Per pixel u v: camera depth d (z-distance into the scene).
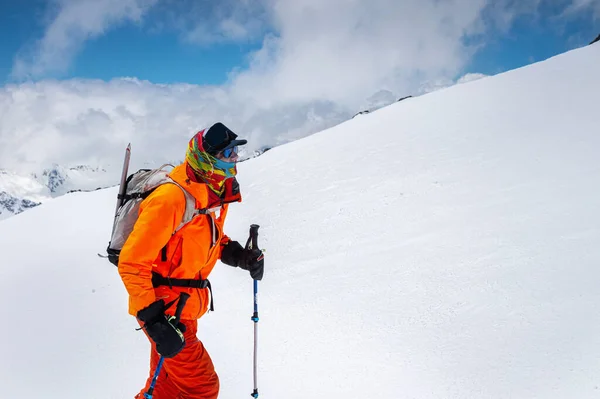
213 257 3.14
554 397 3.14
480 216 6.68
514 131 10.33
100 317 6.72
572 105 11.16
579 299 4.15
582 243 5.14
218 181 2.89
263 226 8.98
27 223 14.34
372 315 4.88
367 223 7.74
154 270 2.96
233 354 4.69
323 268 6.47
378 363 4.05
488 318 4.28
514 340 3.86
